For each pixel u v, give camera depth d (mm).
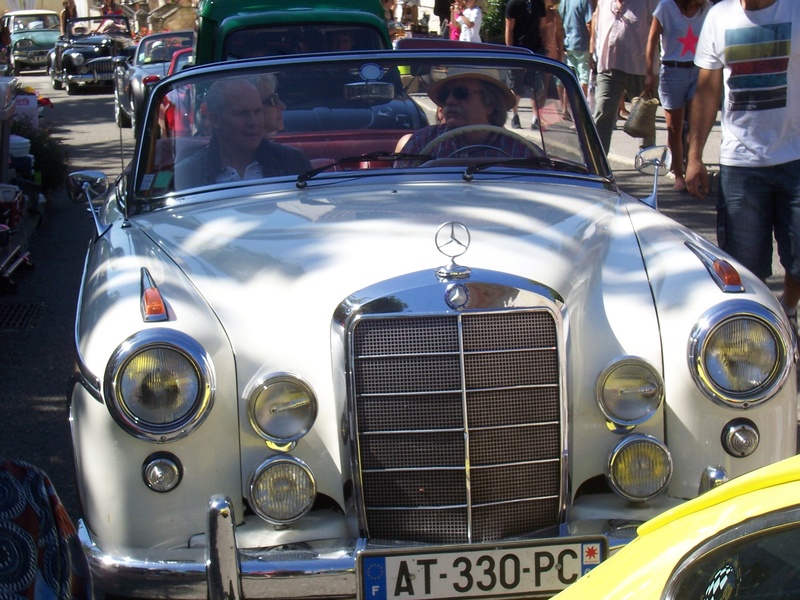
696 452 3020
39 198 8875
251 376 2959
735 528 1730
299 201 3834
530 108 4348
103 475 2896
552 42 11820
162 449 2883
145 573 2842
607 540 2865
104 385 2822
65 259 7902
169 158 4203
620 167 10125
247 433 2949
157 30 20672
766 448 3016
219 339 2963
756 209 4992
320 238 3342
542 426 2986
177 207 4023
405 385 2916
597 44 9500
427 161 4211
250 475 2918
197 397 2859
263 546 2883
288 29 8367
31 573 1647
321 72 4371
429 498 2961
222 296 3109
